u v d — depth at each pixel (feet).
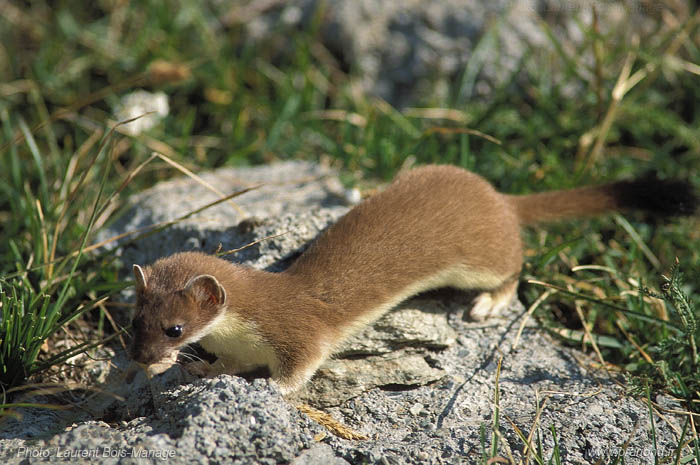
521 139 38.96
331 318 24.56
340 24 44.68
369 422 24.11
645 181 30.22
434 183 27.55
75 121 39.70
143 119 39.09
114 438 21.04
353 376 25.30
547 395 24.98
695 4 44.96
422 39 43.91
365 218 26.20
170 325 22.84
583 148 36.73
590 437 23.04
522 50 42.68
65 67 44.11
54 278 25.84
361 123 40.42
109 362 26.43
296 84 43.86
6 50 45.14
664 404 24.98
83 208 33.14
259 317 23.89
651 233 33.86
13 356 23.77
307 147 40.47
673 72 40.86
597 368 26.89
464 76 41.55
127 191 35.76
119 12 46.50
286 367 24.03
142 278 23.18
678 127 37.60
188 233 30.22
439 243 26.12
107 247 31.63
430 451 22.20
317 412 23.90
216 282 23.11
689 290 30.45
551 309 30.55
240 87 43.11
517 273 28.43
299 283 24.71
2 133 40.09
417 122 41.06
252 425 20.97
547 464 22.18
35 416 23.58
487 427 23.39
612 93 36.76
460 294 28.94
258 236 28.60
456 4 44.42
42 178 31.12
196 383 22.82
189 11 45.57
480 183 28.27
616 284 31.19
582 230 33.27
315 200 32.40
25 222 31.81
